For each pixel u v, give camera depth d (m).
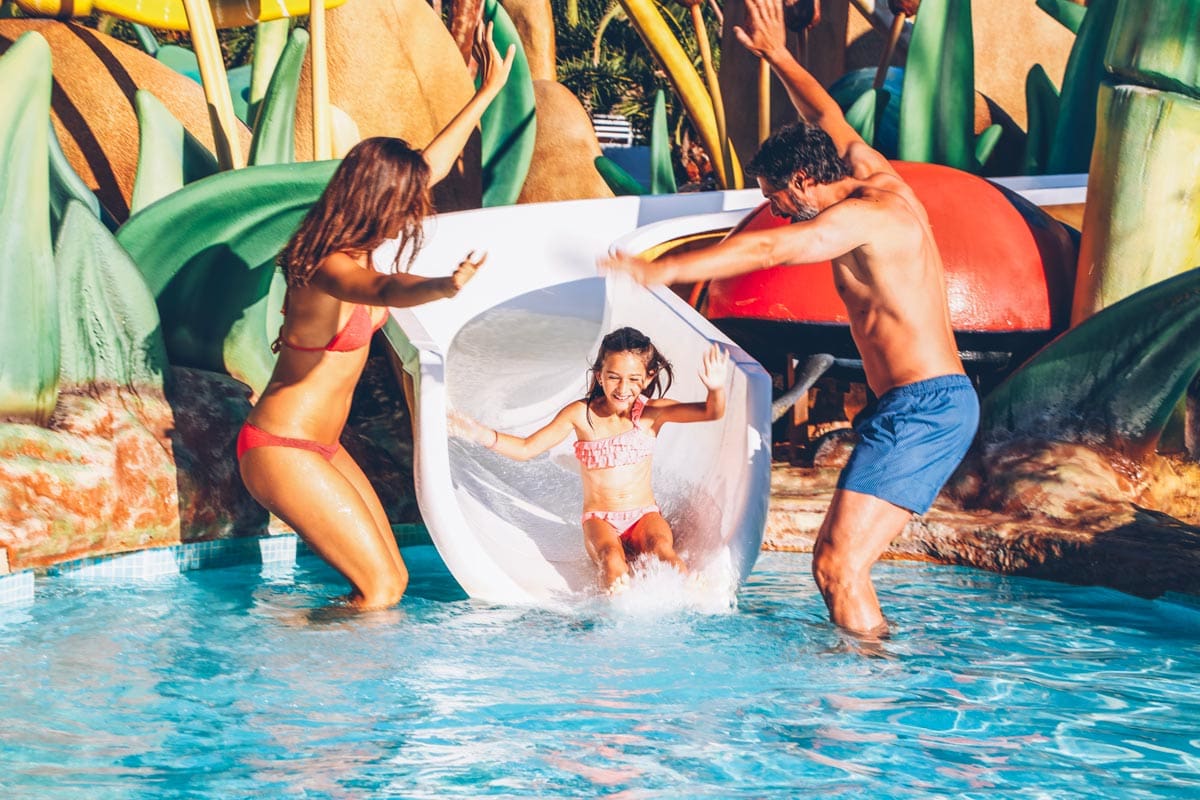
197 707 3.43
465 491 5.89
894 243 4.20
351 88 9.49
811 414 7.91
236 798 2.73
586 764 2.99
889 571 5.88
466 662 3.94
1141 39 6.77
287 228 6.37
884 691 3.68
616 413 5.18
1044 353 6.81
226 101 7.29
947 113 8.52
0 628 4.33
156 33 19.44
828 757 3.07
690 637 4.30
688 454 5.64
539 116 11.95
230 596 5.02
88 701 3.46
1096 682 3.84
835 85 10.83
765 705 3.51
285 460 4.67
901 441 4.21
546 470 6.57
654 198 7.57
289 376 4.68
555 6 27.14
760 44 5.09
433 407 4.73
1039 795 2.83
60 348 5.61
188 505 5.77
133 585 5.23
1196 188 6.76
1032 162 9.54
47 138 5.29
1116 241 6.85
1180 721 3.42
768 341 7.13
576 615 4.65
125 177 8.06
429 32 10.02
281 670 3.82
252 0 8.59
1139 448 6.66
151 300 6.01
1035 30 11.16
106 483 5.43
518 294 6.89
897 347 4.29
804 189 4.34
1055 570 5.60
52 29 8.23
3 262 5.22
